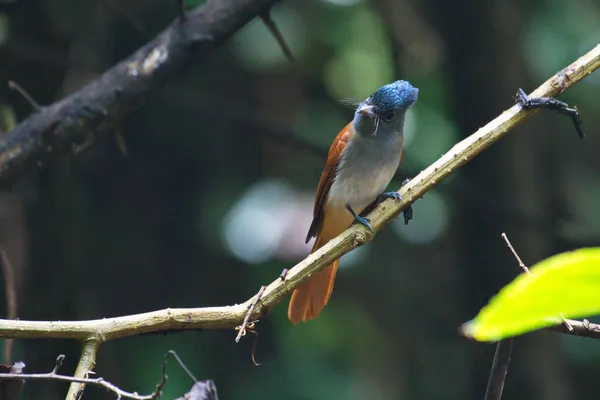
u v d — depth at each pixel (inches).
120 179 474.0
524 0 447.2
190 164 490.9
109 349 392.5
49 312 334.6
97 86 267.9
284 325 497.0
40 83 344.8
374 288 541.3
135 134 472.4
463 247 395.2
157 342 438.9
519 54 380.2
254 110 499.8
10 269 274.5
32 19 353.4
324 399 478.6
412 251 553.6
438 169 201.8
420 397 510.0
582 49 452.1
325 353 505.0
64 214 341.7
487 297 384.5
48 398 304.2
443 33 383.9
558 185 454.9
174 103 390.6
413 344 525.7
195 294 486.9
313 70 502.3
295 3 488.4
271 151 513.0
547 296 57.4
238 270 497.7
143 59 269.1
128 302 471.2
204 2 281.3
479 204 372.5
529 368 373.1
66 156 269.6
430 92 494.3
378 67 502.3
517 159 381.1
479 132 203.0
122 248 474.0
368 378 511.5
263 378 476.4
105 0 380.8
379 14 485.4
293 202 516.7
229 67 487.5
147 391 413.1
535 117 398.6
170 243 489.1
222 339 477.1
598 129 496.4
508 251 377.7
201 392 190.5
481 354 383.6
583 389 452.1
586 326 150.2
